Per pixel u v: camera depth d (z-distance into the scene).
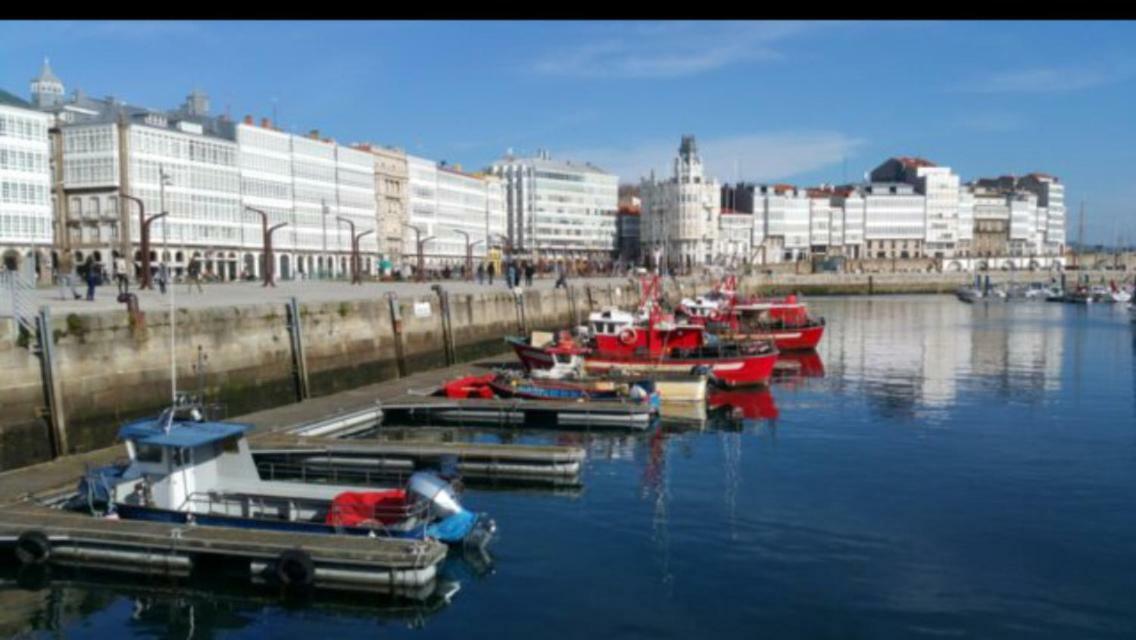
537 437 35.94
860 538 23.36
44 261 82.50
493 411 38.31
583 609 19.17
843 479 29.16
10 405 27.31
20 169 85.19
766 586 20.31
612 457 32.44
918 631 18.14
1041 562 21.70
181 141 103.06
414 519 21.62
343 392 42.59
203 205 106.62
